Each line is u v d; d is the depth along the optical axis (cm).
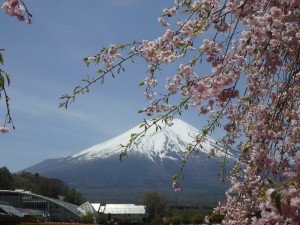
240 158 684
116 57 657
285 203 289
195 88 541
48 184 15100
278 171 564
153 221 9775
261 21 516
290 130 620
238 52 581
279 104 607
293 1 484
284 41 524
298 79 593
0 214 6806
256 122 642
